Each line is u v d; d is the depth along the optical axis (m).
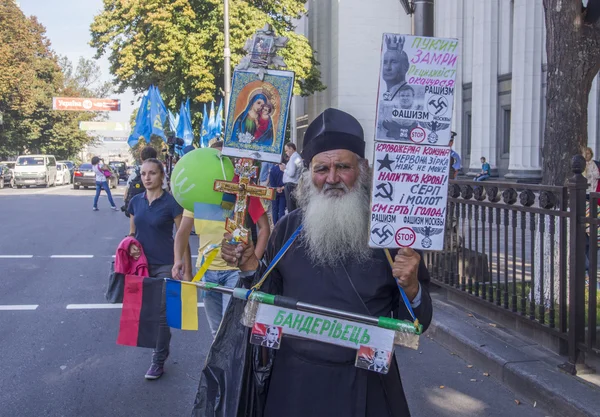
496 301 5.98
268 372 2.46
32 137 52.16
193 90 24.91
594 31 5.96
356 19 29.42
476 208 6.30
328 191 2.39
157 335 3.41
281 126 2.68
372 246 2.25
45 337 6.32
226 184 2.67
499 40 24.33
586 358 4.74
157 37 24.00
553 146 6.19
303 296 2.39
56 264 10.37
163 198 5.14
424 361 5.58
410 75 2.22
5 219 17.75
